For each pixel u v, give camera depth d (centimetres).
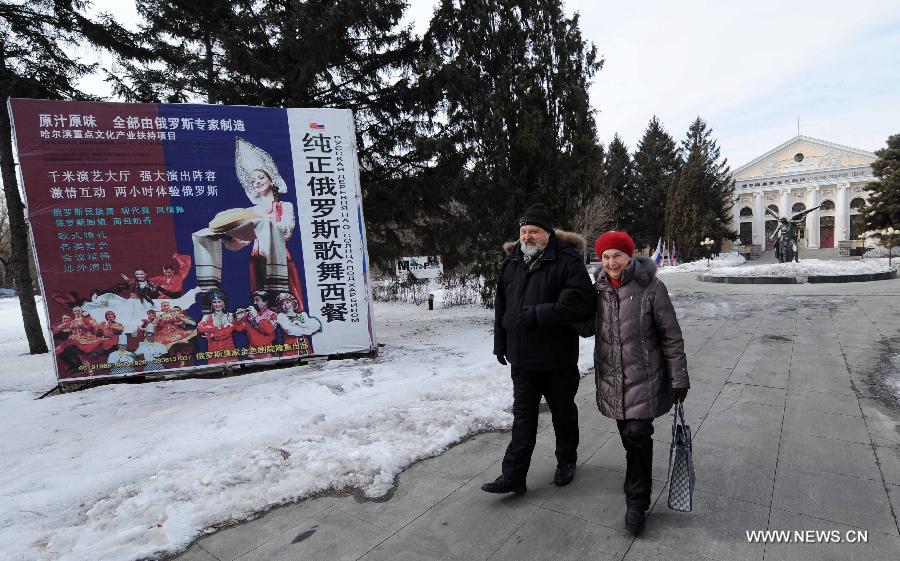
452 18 941
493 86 933
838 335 672
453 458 327
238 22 837
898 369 484
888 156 3092
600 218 2856
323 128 632
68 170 546
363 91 1005
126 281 567
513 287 271
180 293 584
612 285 245
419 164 1000
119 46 908
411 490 285
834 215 4525
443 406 421
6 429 412
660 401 231
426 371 568
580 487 278
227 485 296
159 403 485
